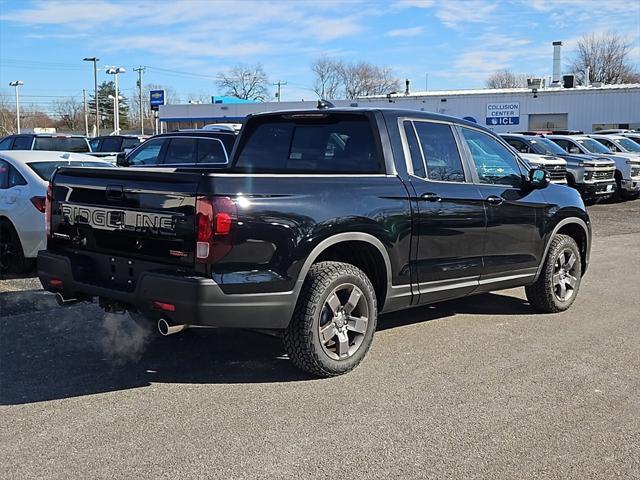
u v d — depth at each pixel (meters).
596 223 16.05
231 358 5.66
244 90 99.56
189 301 4.48
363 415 4.51
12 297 7.66
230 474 3.71
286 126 6.23
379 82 91.62
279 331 5.07
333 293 5.06
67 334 6.31
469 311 7.36
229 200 4.52
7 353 5.73
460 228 5.96
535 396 4.88
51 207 5.57
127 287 4.93
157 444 4.05
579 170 19.44
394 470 3.77
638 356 5.82
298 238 4.79
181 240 4.60
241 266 4.58
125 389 4.94
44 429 4.25
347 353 5.25
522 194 6.71
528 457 3.95
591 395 4.91
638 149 24.75
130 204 4.90
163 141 12.94
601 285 8.78
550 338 6.34
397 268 5.51
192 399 4.76
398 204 5.45
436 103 45.50
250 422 4.38
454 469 3.79
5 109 92.00
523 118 43.50
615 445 4.12
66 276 5.26
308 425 4.34
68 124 100.81
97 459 3.87
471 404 4.72
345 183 5.16
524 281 6.86
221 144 12.33
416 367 5.47
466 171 6.18
